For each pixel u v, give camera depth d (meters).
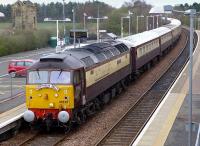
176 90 33.91
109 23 102.44
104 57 28.64
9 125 21.56
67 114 21.67
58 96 22.12
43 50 77.31
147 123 23.00
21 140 21.23
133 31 107.25
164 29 69.56
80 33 52.66
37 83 22.38
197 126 17.67
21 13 88.62
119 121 24.61
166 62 56.38
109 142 20.83
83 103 23.67
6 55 68.88
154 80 41.53
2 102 28.42
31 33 79.69
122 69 34.34
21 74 43.59
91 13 117.38
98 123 24.67
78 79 22.97
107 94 30.06
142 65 44.00
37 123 23.39
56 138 21.66
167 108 27.12
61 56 23.11
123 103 30.69
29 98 22.50
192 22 17.30
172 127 22.22
